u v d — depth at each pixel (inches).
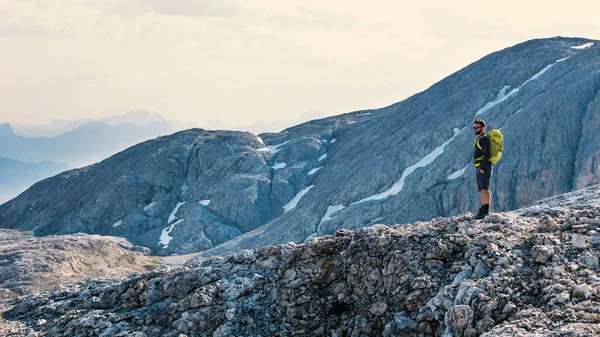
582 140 5644.7
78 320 731.4
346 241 756.0
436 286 631.2
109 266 4690.0
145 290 778.8
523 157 5718.5
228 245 6441.9
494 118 6579.7
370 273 695.7
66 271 4094.5
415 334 603.8
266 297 724.0
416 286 639.8
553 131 5792.3
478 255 641.6
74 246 4832.7
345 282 712.4
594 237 637.3
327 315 689.0
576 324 486.6
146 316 730.8
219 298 724.0
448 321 570.6
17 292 3494.1
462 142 6520.7
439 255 668.1
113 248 5206.7
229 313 695.1
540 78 6889.8
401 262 677.9
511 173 5625.0
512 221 713.0
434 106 7854.3
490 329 529.3
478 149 767.1
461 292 585.6
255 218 7849.4
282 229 6510.8
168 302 755.4
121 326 711.7
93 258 4717.0
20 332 745.6
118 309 761.6
